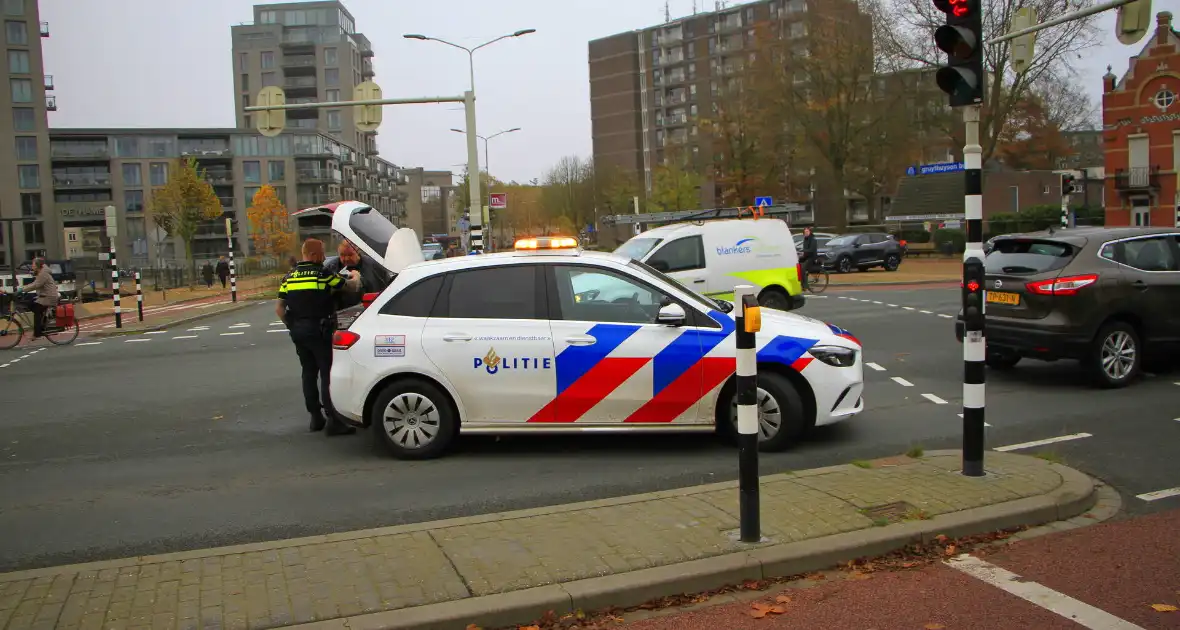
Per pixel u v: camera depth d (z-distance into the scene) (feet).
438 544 15.21
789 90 149.89
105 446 25.75
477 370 22.29
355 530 17.03
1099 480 19.72
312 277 25.55
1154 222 150.00
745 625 12.78
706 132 175.42
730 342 22.16
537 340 22.17
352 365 22.67
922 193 180.65
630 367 22.04
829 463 21.43
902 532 15.40
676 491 18.16
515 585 13.42
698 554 14.49
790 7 303.27
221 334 58.34
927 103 145.59
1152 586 13.78
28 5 251.19
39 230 256.52
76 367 44.27
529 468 21.54
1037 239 31.07
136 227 269.23
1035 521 16.67
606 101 363.15
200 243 277.85
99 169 266.16
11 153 252.21
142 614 12.75
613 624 12.87
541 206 274.57
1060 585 13.92
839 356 22.66
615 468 21.33
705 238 46.75
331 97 334.24
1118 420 25.41
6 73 250.16
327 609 12.77
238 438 26.14
